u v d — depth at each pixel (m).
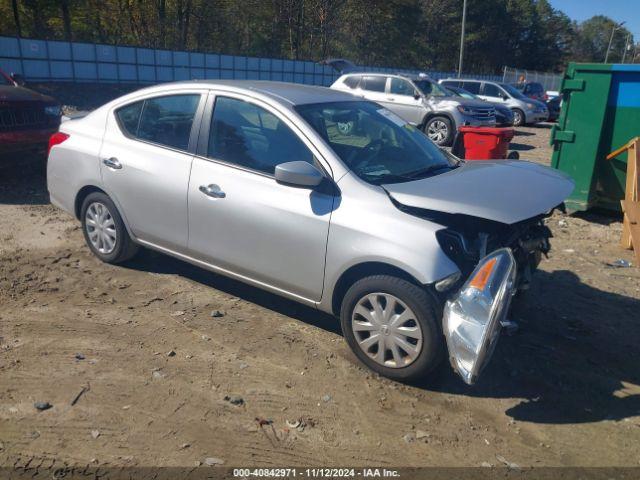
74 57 24.69
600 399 3.59
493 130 9.22
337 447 3.02
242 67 31.62
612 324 4.64
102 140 4.91
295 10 43.84
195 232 4.34
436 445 3.08
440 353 3.43
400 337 3.52
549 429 3.27
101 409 3.20
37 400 3.24
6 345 3.80
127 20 37.97
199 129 4.33
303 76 35.06
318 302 3.84
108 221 5.03
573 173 7.76
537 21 84.69
